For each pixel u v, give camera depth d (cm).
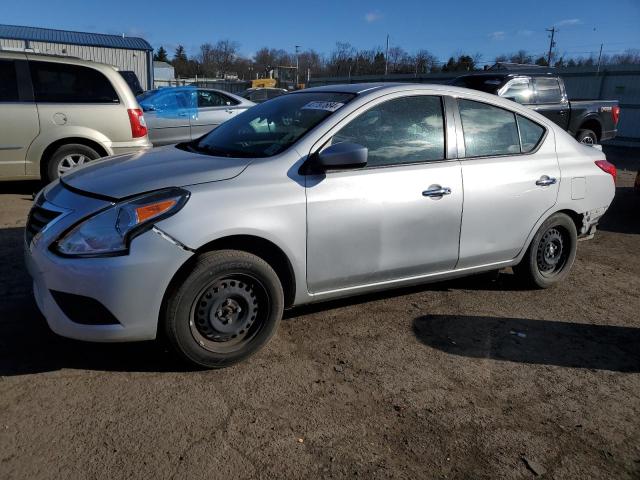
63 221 293
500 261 433
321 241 337
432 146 384
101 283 278
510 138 428
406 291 454
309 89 429
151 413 275
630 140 2112
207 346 312
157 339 315
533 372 338
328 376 319
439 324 395
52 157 687
